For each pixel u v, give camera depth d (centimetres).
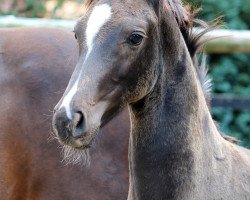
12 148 566
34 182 566
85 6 465
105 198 561
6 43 582
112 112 454
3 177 566
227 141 513
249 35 732
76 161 540
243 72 928
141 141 477
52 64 572
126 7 447
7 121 566
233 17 920
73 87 434
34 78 570
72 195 562
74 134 428
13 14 948
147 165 477
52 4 974
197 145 479
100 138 561
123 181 562
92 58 440
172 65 474
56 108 434
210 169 482
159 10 462
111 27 442
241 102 770
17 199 571
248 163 499
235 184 486
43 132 564
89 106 435
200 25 513
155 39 461
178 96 475
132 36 444
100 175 561
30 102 568
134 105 475
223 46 732
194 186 475
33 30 589
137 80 456
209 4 910
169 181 475
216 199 479
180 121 475
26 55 575
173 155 474
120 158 563
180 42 477
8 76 572
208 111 494
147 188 479
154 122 474
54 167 563
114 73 445
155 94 472
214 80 920
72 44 581
